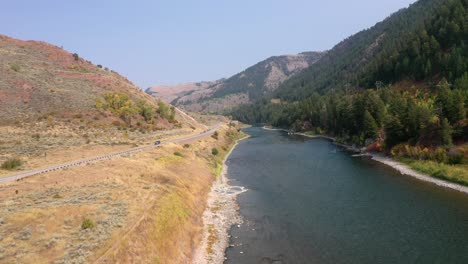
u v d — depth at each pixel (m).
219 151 109.50
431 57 144.00
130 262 26.95
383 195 53.09
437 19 165.75
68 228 30.36
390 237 37.06
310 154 101.94
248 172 79.56
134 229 30.83
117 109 116.75
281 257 33.84
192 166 68.94
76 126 94.06
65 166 56.88
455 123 72.94
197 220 43.56
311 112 183.25
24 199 37.31
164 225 34.88
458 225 38.88
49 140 78.50
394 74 165.75
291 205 51.28
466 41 134.62
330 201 51.94
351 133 122.81
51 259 24.78
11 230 28.88
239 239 38.94
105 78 143.25
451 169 59.78
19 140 74.12
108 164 57.88
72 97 111.06
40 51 146.38
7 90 98.69
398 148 81.62
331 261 32.44
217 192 61.38
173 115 151.25
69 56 155.62
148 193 41.97
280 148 121.56
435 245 34.34
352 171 72.69
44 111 96.62
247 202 54.28
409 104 88.25
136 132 108.44
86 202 37.03
